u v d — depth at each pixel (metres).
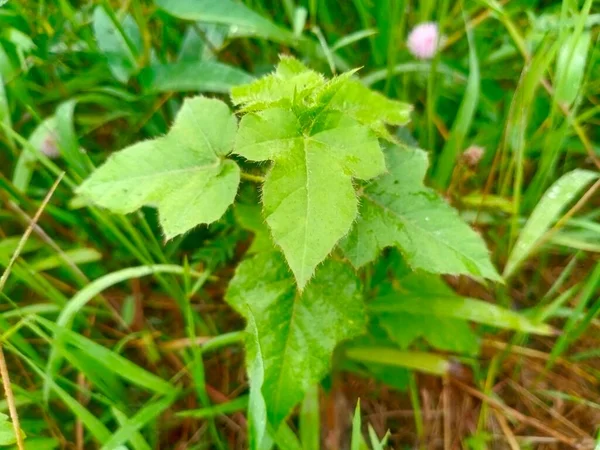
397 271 0.21
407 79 0.25
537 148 0.23
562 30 0.20
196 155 0.16
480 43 0.26
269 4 0.27
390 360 0.20
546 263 0.24
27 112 0.23
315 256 0.12
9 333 0.17
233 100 0.15
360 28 0.27
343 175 0.13
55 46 0.23
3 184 0.20
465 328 0.20
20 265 0.20
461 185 0.23
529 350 0.21
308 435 0.18
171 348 0.21
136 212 0.22
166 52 0.24
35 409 0.20
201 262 0.22
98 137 0.24
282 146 0.13
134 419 0.17
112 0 0.24
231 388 0.21
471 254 0.16
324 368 0.16
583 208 0.24
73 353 0.18
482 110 0.25
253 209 0.19
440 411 0.21
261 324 0.17
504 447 0.20
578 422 0.21
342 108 0.17
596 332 0.22
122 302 0.23
